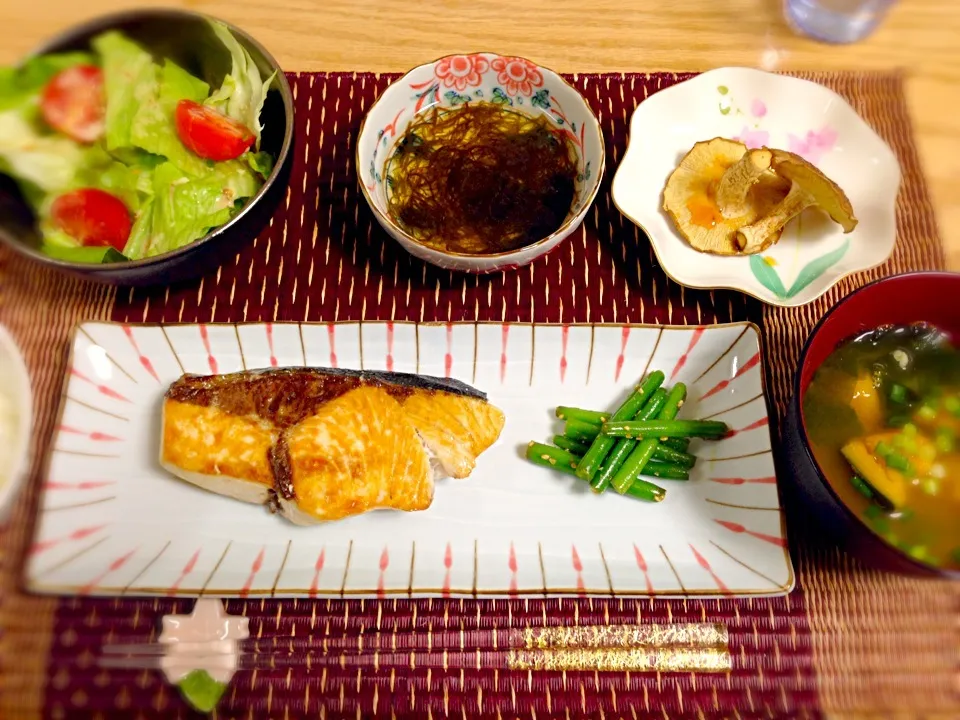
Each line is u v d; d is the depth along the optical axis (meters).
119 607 0.27
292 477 0.28
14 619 0.27
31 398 0.28
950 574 0.23
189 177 0.32
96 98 0.31
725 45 0.40
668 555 0.29
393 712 0.26
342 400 0.29
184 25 0.32
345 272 0.34
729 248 0.33
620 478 0.29
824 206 0.32
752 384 0.31
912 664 0.27
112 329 0.31
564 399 0.32
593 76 0.39
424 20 0.40
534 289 0.34
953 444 0.28
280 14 0.40
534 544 0.29
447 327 0.32
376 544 0.29
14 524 0.28
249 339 0.32
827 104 0.36
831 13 0.39
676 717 0.26
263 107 0.33
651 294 0.34
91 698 0.26
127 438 0.30
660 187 0.35
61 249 0.30
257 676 0.27
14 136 0.30
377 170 0.34
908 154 0.36
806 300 0.31
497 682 0.27
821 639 0.27
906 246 0.34
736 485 0.29
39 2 0.38
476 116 0.36
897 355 0.29
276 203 0.32
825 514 0.26
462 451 0.29
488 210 0.34
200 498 0.30
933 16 0.40
